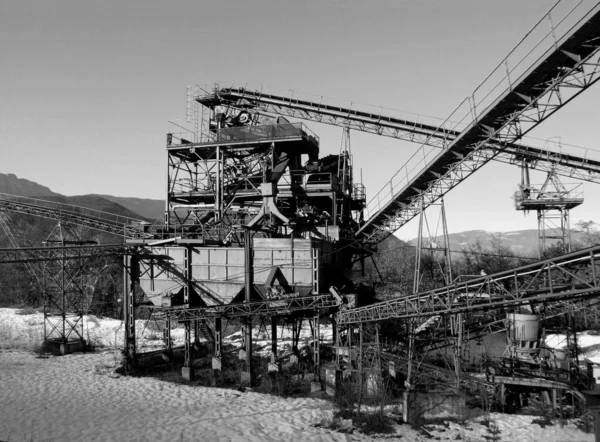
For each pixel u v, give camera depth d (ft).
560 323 131.23
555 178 127.95
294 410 74.43
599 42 70.18
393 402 75.82
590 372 79.61
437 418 69.51
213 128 145.07
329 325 165.89
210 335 127.65
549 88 77.87
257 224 111.14
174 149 127.34
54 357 115.75
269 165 121.60
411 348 75.05
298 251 96.37
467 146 94.63
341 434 63.00
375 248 130.00
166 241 102.17
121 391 86.28
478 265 211.82
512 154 116.57
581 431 62.64
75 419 69.72
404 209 114.52
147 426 66.59
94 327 157.07
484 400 74.28
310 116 140.77
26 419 69.62
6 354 116.88
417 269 106.01
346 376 83.92
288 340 138.51
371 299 115.03
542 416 69.67
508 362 85.30
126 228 122.72
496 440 60.29
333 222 115.65
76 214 130.82
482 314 102.06
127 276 105.70
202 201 135.44
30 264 166.40
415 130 126.21
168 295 101.24
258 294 98.94
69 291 132.57
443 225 107.34
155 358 107.24
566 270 53.21
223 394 84.79
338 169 127.13
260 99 142.10
